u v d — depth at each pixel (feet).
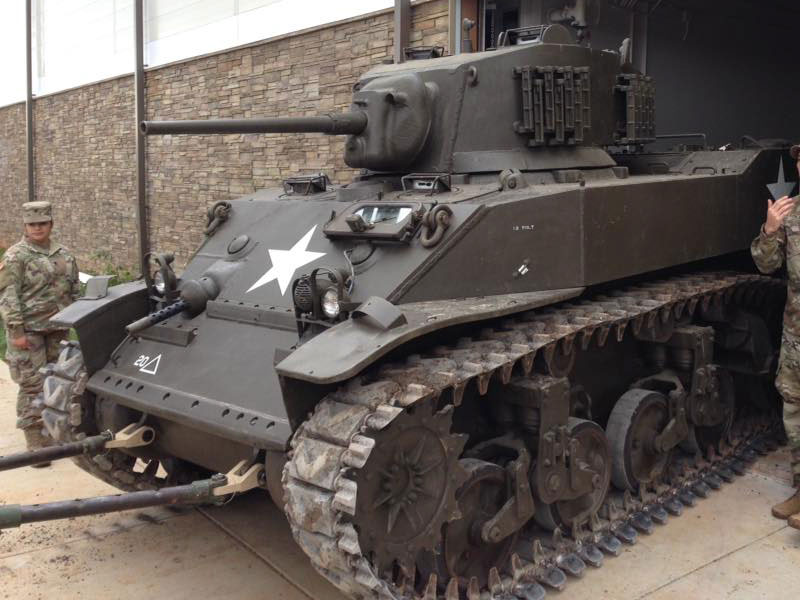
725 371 23.13
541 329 16.67
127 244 56.24
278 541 19.80
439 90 20.56
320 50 37.19
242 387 16.31
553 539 17.98
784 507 20.57
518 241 17.04
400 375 14.06
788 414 20.38
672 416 20.98
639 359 22.00
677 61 42.27
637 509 20.18
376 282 16.28
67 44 62.08
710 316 22.91
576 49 21.90
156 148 50.19
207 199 46.21
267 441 14.71
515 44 22.82
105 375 19.24
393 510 13.94
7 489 22.77
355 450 12.87
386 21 33.83
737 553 18.85
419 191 19.58
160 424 18.84
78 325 19.08
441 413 14.67
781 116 51.96
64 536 20.08
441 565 16.01
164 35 48.16
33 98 69.05
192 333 18.58
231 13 42.52
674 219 20.29
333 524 13.02
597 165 22.11
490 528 16.12
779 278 24.82
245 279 19.07
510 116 20.61
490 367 14.65
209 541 19.83
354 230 17.25
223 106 43.80
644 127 24.02
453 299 16.21
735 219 22.84
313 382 13.16
